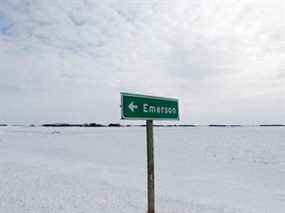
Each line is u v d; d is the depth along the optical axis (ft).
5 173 28.63
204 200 22.50
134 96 14.84
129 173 37.29
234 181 34.06
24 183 23.99
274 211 20.58
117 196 21.11
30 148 77.10
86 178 28.96
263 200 24.53
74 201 19.11
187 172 40.42
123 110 14.03
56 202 18.67
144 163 50.44
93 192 22.00
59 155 60.90
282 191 28.99
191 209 18.79
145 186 27.04
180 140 103.55
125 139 117.60
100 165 45.68
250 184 32.45
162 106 16.78
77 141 108.17
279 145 76.38
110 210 17.49
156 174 37.86
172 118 17.56
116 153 67.97
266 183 33.37
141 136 136.05
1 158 45.60
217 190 28.25
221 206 20.52
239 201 23.53
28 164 38.40
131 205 18.78
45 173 30.30
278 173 40.22
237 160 53.57
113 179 30.53
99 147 83.56
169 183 31.32
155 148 76.95
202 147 77.77
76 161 50.37
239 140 96.53
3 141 107.14
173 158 57.00
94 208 17.76
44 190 21.83
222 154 62.28
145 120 15.69
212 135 129.49
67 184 24.64
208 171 41.60
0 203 17.94
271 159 53.67
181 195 24.22
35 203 18.25
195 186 30.01
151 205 15.55
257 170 42.75
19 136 142.61
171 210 18.33
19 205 17.71
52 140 113.91
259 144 80.69
